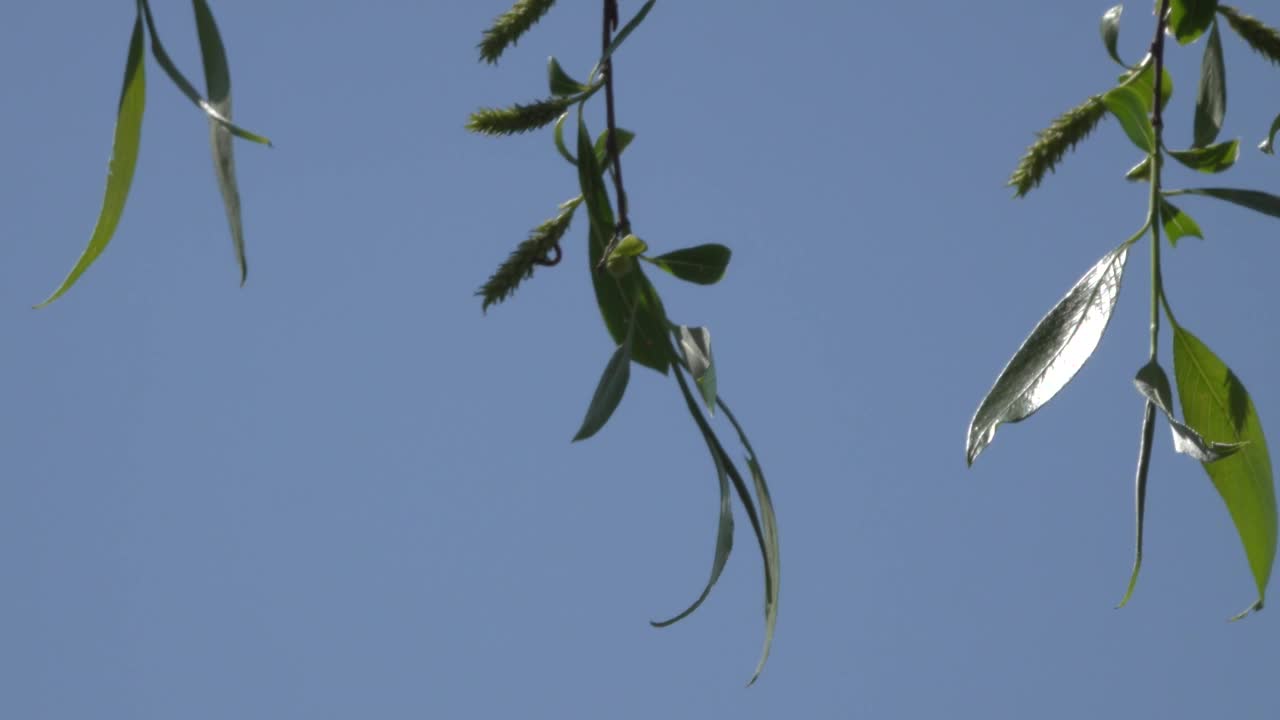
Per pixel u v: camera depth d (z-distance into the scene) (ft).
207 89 5.20
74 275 5.24
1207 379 5.45
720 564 5.36
